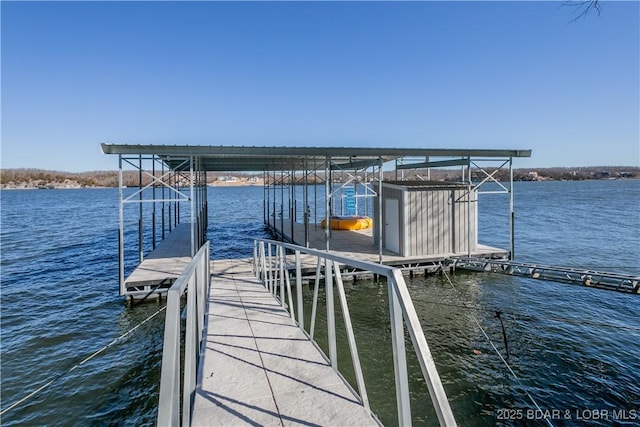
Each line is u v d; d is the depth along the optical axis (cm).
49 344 723
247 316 476
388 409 464
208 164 1716
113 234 2270
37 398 540
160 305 901
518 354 621
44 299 1008
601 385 529
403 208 1162
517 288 1000
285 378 299
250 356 344
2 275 1284
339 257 285
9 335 768
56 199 6353
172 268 1012
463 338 684
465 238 1227
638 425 446
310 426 234
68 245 1889
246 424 236
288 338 393
